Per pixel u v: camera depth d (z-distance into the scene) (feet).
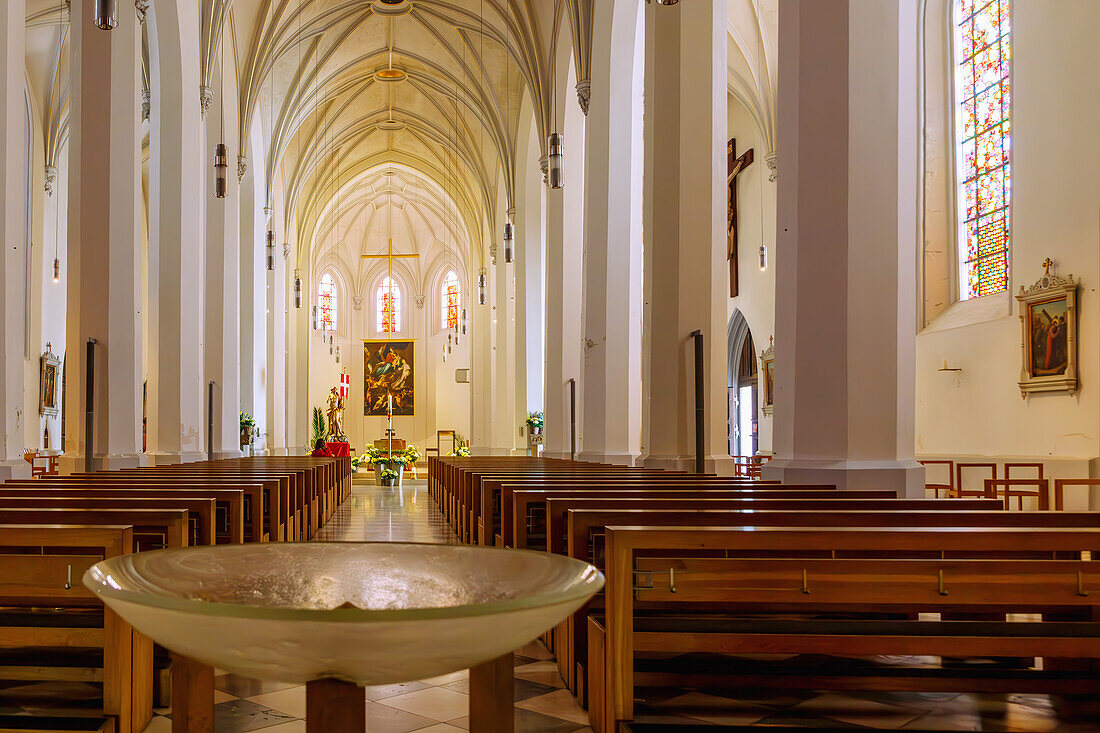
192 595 5.12
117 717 10.14
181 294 42.24
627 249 41.68
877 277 20.04
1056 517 11.35
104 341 32.65
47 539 9.96
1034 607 11.51
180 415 41.91
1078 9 33.71
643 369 31.45
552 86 56.18
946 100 43.93
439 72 75.20
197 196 44.19
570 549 11.66
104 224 32.76
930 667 11.29
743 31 54.70
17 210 28.02
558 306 54.54
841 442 19.83
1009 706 10.43
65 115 64.64
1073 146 33.88
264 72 60.75
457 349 120.47
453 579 5.50
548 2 55.11
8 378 27.40
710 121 29.84
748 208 64.44
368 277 124.98
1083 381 33.09
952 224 43.52
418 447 121.80
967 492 32.60
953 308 43.01
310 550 5.73
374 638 3.74
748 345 67.26
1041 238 35.63
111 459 32.19
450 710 12.56
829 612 13.19
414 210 122.21
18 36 28.12
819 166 20.29
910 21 20.81
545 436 54.75
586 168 43.24
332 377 121.29
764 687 11.16
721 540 9.60
